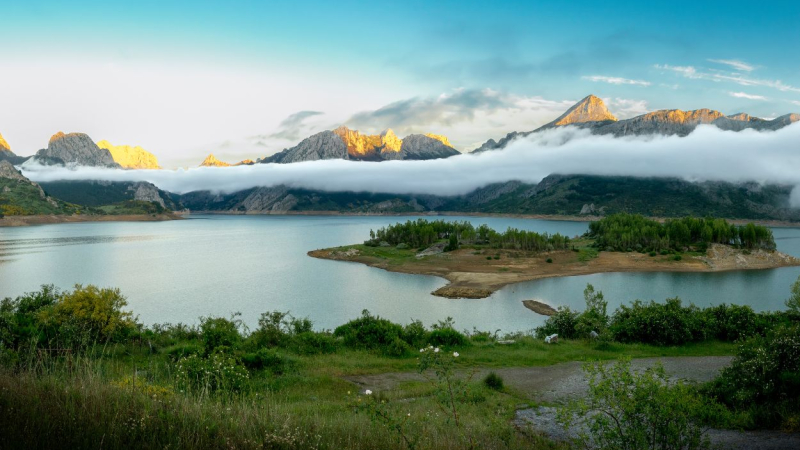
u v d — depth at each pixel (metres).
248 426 7.96
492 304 76.69
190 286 91.12
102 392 8.11
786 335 13.77
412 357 23.11
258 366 19.27
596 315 32.31
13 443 6.12
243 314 67.31
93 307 21.45
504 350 25.02
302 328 30.28
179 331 27.47
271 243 197.38
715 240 140.75
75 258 133.50
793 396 12.49
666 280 101.00
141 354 20.36
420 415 11.95
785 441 10.59
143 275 104.88
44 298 25.84
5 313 19.09
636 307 30.41
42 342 16.61
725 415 12.20
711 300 80.00
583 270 113.69
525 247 138.62
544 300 80.31
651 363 21.28
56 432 6.58
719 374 18.25
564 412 9.55
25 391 7.65
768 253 129.38
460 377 18.66
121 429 6.83
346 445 8.30
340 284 95.38
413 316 67.44
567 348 25.64
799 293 30.89
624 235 141.50
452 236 145.00
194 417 7.84
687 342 26.88
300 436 8.03
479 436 10.06
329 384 17.47
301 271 114.00
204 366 15.02
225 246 181.50
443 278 104.94
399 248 150.00
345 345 25.12
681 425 8.07
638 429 8.11
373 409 9.81
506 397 15.84
